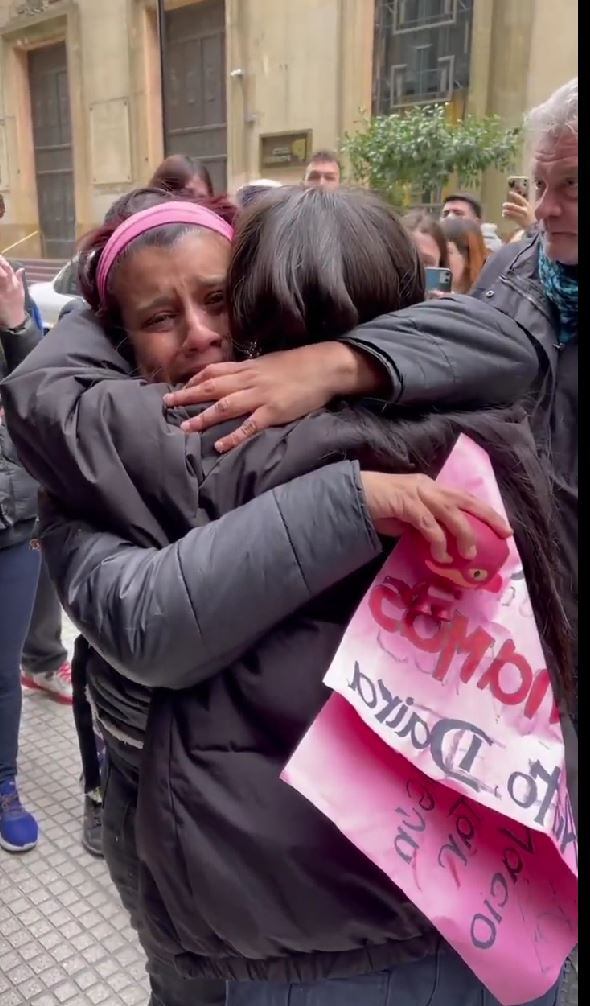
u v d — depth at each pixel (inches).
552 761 30.2
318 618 31.4
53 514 35.1
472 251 123.6
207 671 30.4
